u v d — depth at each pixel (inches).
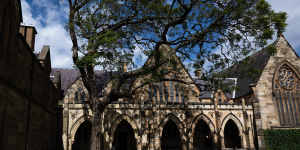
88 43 900.6
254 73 1050.7
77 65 893.2
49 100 1235.2
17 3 655.1
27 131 798.5
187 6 933.8
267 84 1877.5
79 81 1798.7
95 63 836.0
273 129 1768.0
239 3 884.6
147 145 1572.3
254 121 1804.9
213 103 1768.0
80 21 959.0
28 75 795.4
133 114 1605.6
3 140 565.3
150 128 1603.1
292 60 1969.7
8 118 597.9
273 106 1834.4
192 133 1683.1
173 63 1097.4
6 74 567.2
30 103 829.2
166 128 1915.6
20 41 687.7
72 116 1508.4
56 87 1491.1
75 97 1765.5
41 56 1095.6
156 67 1045.8
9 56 586.9
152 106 1641.2
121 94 1008.9
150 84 1176.8
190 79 1872.5
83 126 1720.0
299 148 1742.1
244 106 1800.0
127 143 1756.9
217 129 1711.4
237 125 1780.3
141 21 1027.9
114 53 880.9
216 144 1695.4
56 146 1457.9
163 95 1851.6
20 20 732.7
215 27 968.3
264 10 882.1
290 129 1784.0
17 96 669.9
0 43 517.0
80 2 980.6
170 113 1678.2
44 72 1083.9
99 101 994.7
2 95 544.1
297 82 1955.0
